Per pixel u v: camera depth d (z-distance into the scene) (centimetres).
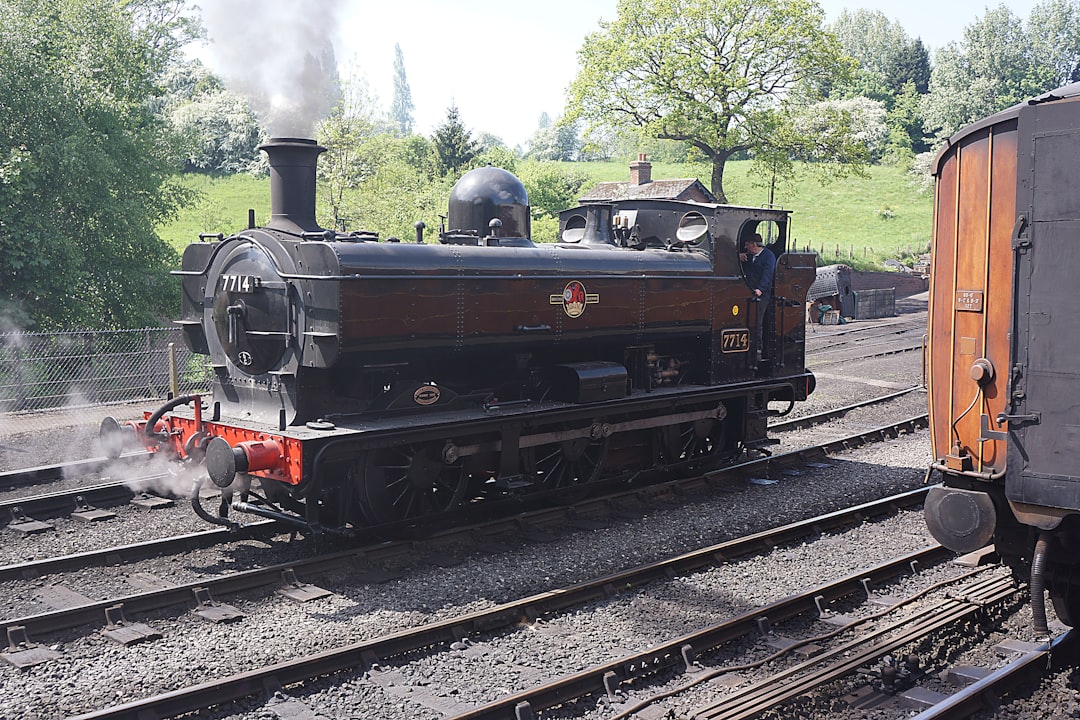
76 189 1953
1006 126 565
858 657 618
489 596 747
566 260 1002
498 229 981
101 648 633
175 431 889
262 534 901
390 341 835
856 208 6688
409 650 630
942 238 611
